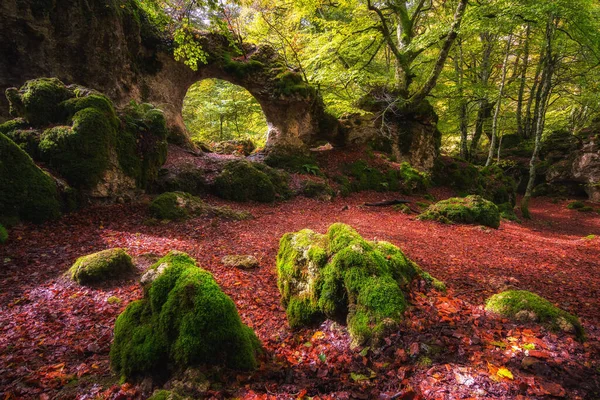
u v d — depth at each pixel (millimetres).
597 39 11312
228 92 19594
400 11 17453
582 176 20219
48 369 2791
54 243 5664
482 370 2467
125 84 10867
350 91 17766
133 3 11156
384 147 16891
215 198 10438
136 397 2432
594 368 2492
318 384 2570
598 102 16797
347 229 3766
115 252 4797
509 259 6527
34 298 4055
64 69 9367
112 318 3707
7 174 5934
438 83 18781
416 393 2297
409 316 3113
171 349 2607
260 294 4570
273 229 8055
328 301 3346
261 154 14516
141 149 8602
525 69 21609
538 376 2391
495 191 17781
